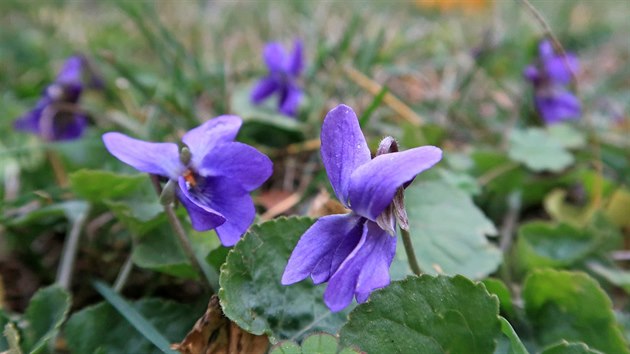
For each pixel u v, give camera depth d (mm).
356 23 172
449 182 105
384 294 71
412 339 70
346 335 70
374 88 153
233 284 74
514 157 127
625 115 182
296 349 65
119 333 82
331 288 60
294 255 65
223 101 153
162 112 139
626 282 95
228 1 258
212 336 74
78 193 98
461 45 232
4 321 80
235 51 209
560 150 129
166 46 176
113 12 309
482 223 97
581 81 220
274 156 134
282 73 145
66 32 250
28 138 155
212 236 91
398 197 66
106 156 127
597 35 286
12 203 107
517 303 91
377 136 143
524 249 103
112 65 152
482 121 167
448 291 70
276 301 77
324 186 106
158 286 100
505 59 223
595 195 126
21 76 213
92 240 107
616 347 80
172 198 79
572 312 83
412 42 223
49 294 84
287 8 250
